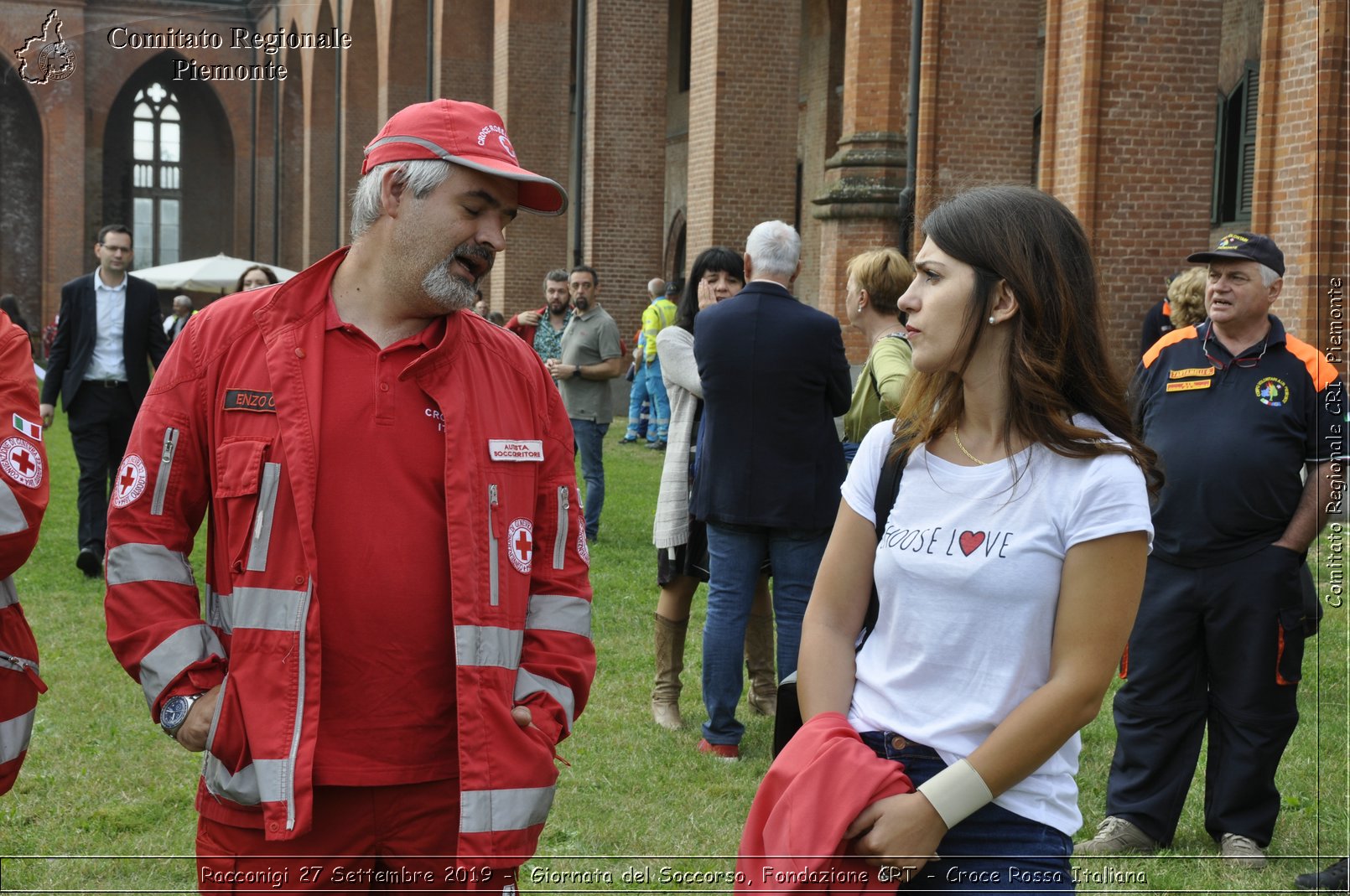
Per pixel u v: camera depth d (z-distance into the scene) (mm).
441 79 28375
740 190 19047
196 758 5160
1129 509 2080
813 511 4906
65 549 9891
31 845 4242
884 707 2207
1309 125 10156
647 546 10234
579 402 10336
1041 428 2129
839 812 2031
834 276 15719
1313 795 4945
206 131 44938
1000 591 2105
